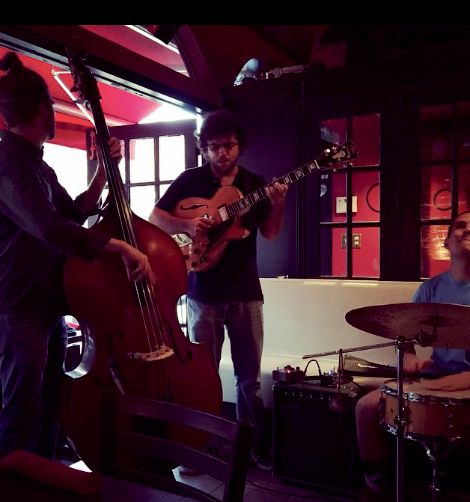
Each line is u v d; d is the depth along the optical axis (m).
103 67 2.91
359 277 3.65
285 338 3.49
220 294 2.72
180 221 2.72
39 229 1.88
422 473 2.58
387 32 3.40
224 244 2.66
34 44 2.55
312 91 3.70
